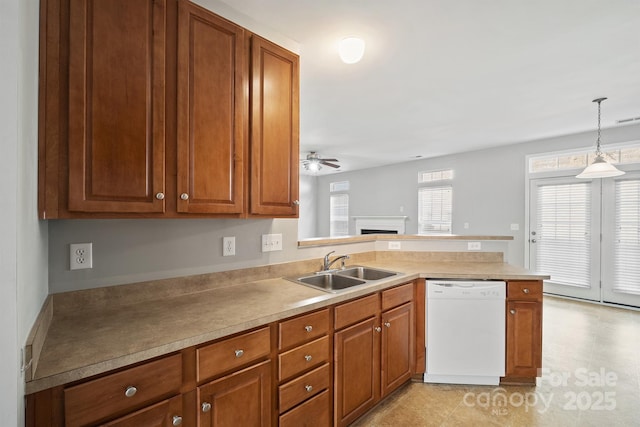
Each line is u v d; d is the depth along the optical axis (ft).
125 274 4.95
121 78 3.97
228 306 4.85
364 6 5.83
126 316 4.37
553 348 9.67
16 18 2.49
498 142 16.79
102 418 3.10
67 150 3.59
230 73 5.13
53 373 2.83
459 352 7.53
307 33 6.75
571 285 15.08
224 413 4.01
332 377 5.50
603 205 14.20
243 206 5.32
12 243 2.47
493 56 7.70
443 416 6.43
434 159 20.92
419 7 5.84
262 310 4.66
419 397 7.11
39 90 3.42
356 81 9.14
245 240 6.46
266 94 5.67
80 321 4.15
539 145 16.26
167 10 4.42
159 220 5.30
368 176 25.26
